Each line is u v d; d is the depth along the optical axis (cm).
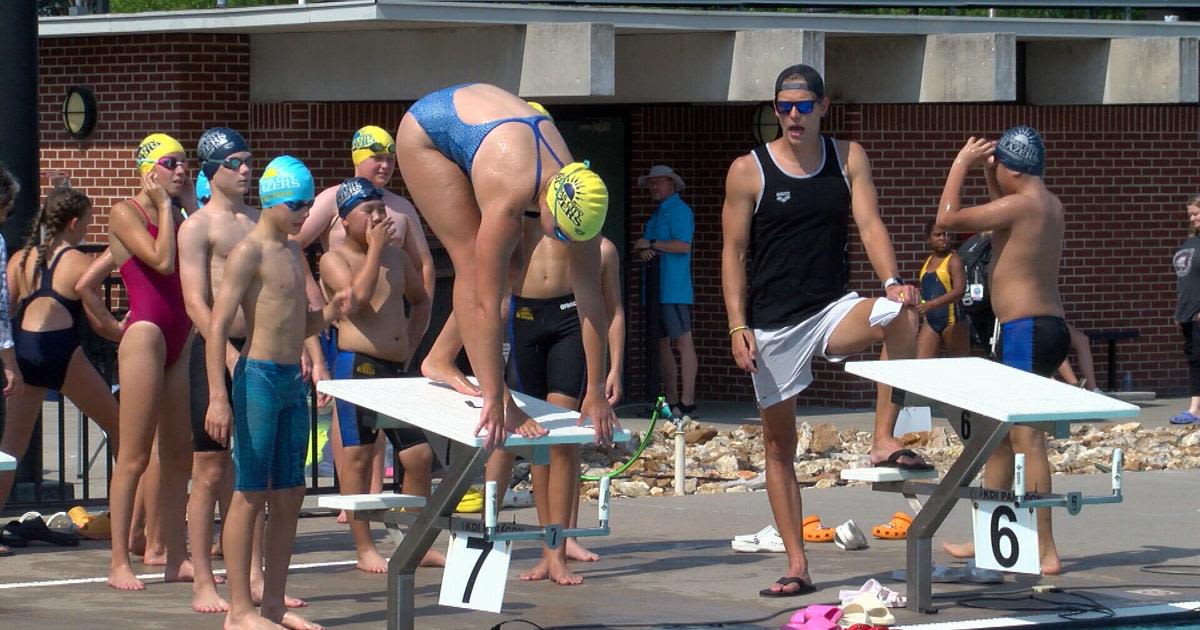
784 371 874
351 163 1794
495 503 677
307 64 1727
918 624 785
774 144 874
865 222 867
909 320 858
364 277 871
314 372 931
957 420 816
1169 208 2025
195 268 808
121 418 875
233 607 751
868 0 1847
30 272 948
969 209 929
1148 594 870
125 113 1792
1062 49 1875
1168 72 1791
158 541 955
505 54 1574
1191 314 1705
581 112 1895
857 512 1166
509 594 877
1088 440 1598
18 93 1162
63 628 773
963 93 1692
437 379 765
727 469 1402
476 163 696
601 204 670
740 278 873
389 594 720
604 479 698
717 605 846
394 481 1170
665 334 1731
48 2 4247
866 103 1773
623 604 848
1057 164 1952
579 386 926
